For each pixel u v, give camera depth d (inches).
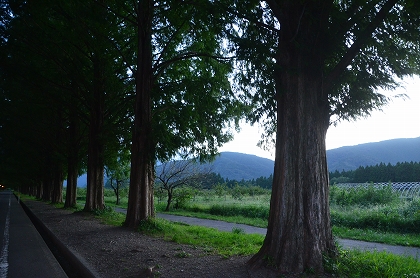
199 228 527.8
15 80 642.2
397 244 445.4
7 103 896.9
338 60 292.8
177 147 587.5
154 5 537.3
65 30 577.0
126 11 583.8
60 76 700.7
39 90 697.0
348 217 629.9
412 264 260.5
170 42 589.6
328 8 254.1
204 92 569.0
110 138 724.0
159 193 1198.9
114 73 695.1
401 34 263.6
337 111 297.4
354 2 261.9
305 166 246.1
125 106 716.7
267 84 278.1
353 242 462.6
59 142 1123.9
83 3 517.7
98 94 762.8
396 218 571.5
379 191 832.9
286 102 257.8
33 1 483.2
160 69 546.3
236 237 419.8
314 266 228.2
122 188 1743.4
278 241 240.4
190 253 309.1
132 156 531.8
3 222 692.1
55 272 279.9
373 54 283.9
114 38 616.7
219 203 1152.8
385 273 222.1
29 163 1712.6
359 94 295.1
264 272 229.1
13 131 1150.3
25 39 593.9
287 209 242.4
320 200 244.5
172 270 247.0
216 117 588.1
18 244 422.0
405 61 279.1
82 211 783.1
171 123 602.2
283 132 256.1
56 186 1398.9
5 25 534.9
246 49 268.5
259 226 648.4
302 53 251.6
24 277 265.0
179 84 601.3
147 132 529.7
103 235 438.0
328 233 245.4
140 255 305.3
